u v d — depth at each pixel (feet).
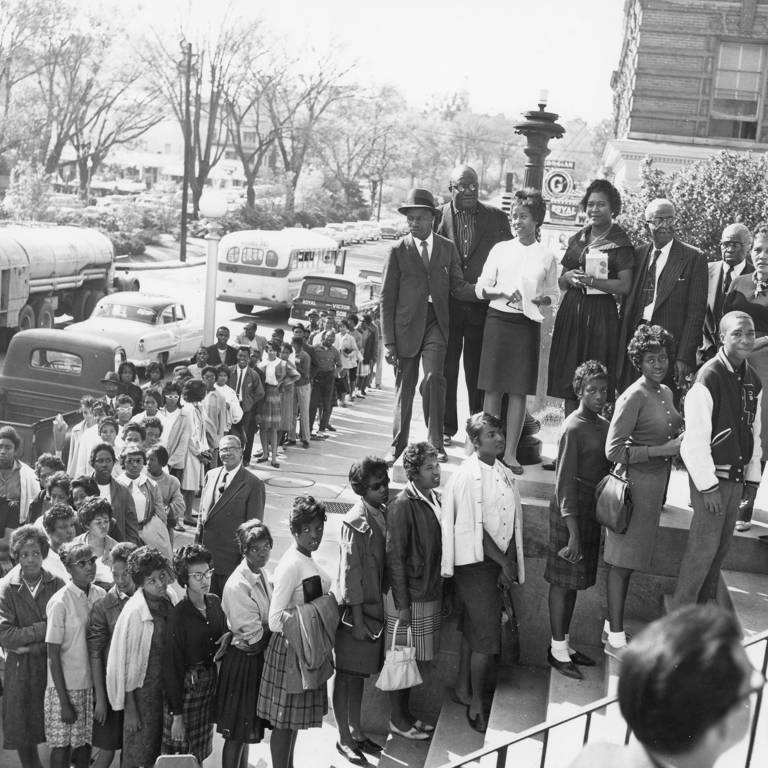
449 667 23.94
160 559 20.30
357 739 22.63
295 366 53.06
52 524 23.85
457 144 426.51
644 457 19.66
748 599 21.04
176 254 172.65
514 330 24.04
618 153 93.04
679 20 89.10
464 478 21.30
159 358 65.26
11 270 69.21
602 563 23.35
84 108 205.36
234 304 119.14
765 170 56.49
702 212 55.77
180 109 201.26
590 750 6.13
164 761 14.32
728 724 5.44
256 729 20.94
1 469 28.40
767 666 14.47
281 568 20.59
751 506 22.66
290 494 44.47
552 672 21.57
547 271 23.71
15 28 182.19
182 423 38.93
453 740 21.13
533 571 23.97
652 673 5.42
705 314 23.22
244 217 208.54
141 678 20.26
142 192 247.91
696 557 19.51
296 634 20.18
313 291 98.43
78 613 21.02
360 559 21.39
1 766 23.07
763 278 22.84
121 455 29.53
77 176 223.92
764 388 22.56
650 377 19.88
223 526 27.30
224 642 20.83
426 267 25.86
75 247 78.43
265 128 262.67
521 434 25.88
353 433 59.88
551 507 21.42
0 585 21.71
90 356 49.08
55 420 37.58
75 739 21.25
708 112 90.02
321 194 260.21
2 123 187.32
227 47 204.44
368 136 282.56
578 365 23.86
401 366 26.45
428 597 21.84
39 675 21.53
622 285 23.04
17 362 49.70
